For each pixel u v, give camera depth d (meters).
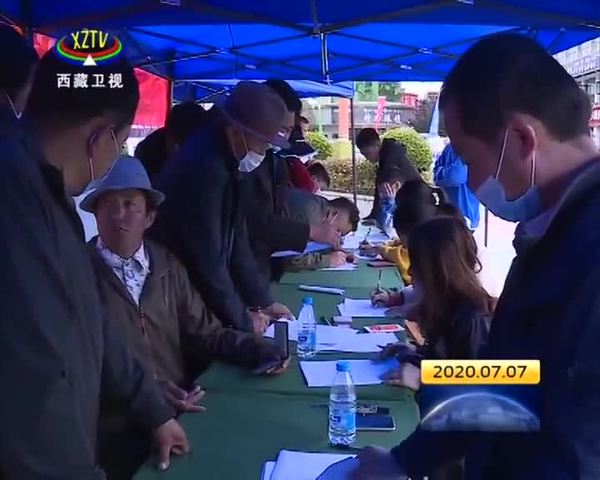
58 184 1.20
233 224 2.70
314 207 4.23
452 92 0.97
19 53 1.37
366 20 4.82
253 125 2.58
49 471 1.13
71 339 1.17
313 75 8.07
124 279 2.25
